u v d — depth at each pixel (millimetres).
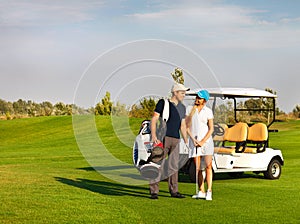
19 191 9156
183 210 7633
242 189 9836
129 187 9891
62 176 11562
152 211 7531
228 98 11695
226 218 7074
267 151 11414
